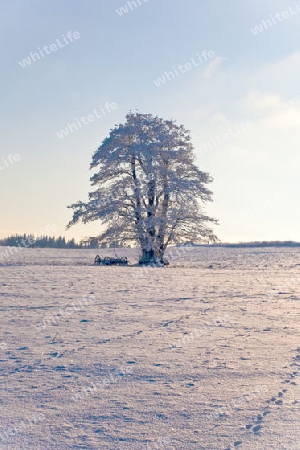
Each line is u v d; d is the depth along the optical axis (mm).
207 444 6406
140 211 42625
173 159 43750
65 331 13406
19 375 9312
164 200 43938
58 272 32094
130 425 7008
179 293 22188
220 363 10156
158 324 14508
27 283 25312
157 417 7293
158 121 44312
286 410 7547
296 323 14750
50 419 7219
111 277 29484
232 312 16859
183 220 43875
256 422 7098
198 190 42844
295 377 9180
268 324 14562
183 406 7734
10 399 8016
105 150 44125
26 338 12484
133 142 44094
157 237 43281
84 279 27906
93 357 10625
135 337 12664
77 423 7082
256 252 60594
